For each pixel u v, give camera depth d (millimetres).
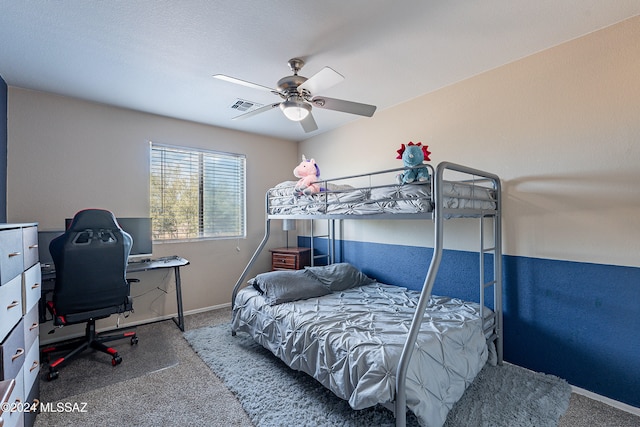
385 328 1908
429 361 1622
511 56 2188
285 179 4469
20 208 2609
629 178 1793
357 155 3594
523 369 2207
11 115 2574
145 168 3271
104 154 3027
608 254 1873
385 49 2066
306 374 2205
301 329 2043
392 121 3168
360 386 1525
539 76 2129
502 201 2336
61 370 2279
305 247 4434
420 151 1929
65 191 2820
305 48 2039
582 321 1979
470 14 1699
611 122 1846
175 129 3475
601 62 1873
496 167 2369
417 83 2623
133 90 2691
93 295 2320
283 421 1704
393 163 3172
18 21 1724
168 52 2080
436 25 1799
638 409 1755
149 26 1789
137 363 2398
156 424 1699
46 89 2652
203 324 3238
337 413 1770
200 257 3676
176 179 3518
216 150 3795
